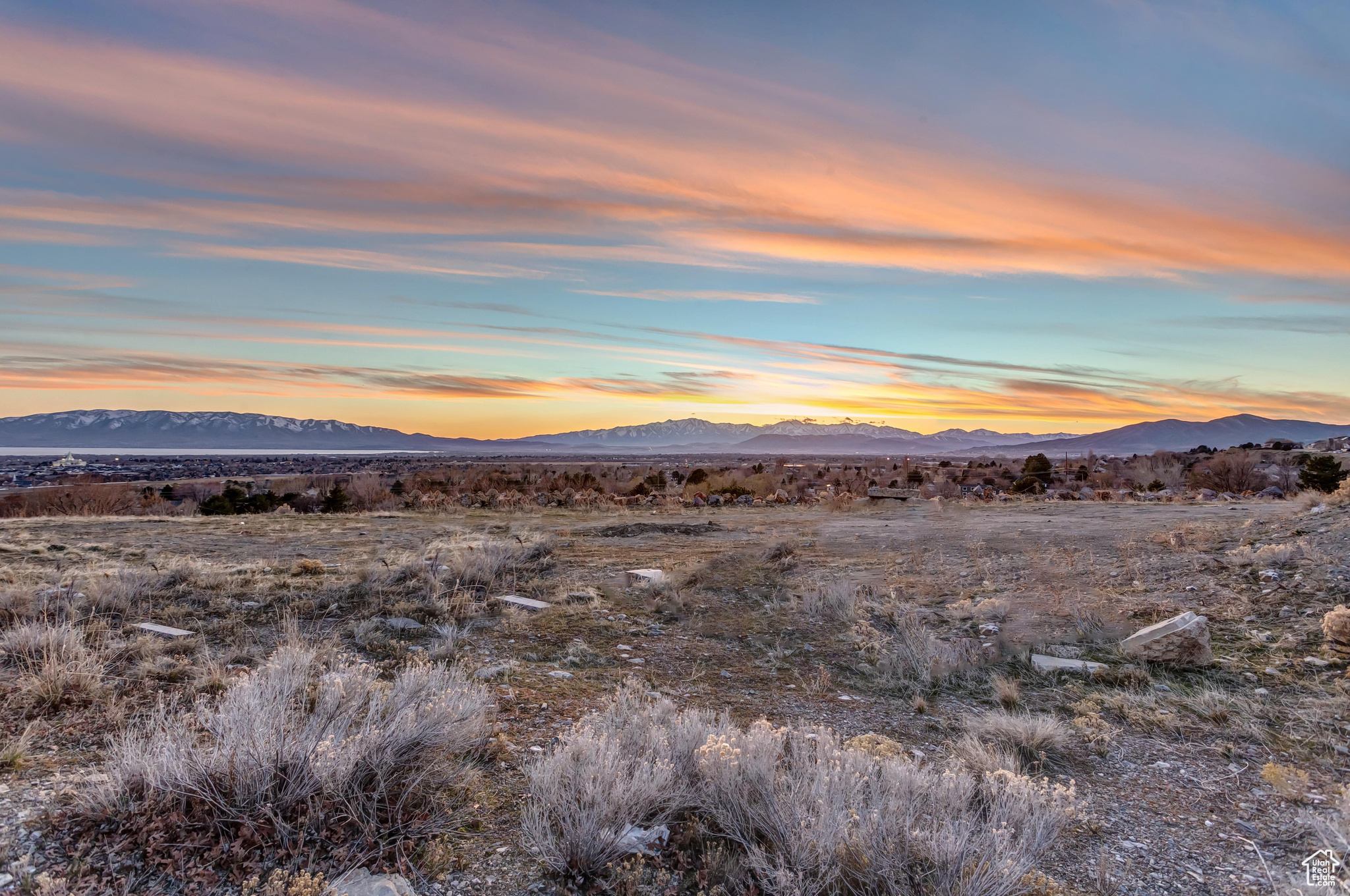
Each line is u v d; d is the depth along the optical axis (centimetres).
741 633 932
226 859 350
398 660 732
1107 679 734
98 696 571
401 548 1531
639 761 460
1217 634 831
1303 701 648
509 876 365
